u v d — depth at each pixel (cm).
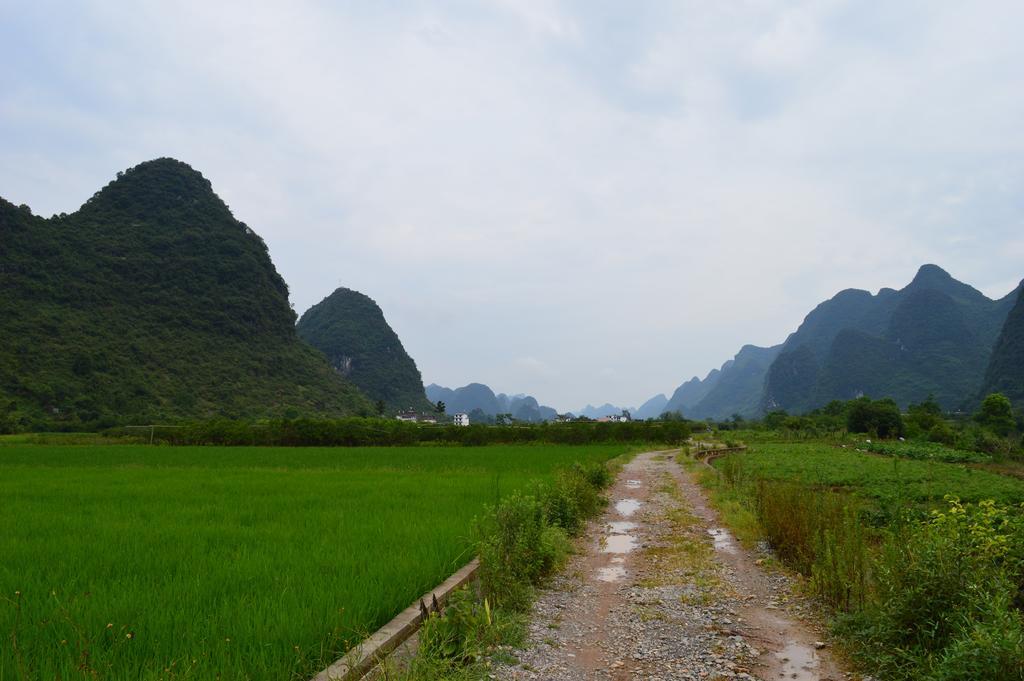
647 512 1578
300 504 1361
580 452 3947
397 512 1218
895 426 5928
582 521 1343
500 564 728
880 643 541
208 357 10862
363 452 3994
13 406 7088
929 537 558
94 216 13050
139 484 1848
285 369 12062
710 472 2427
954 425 6650
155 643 483
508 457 3331
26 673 411
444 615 580
